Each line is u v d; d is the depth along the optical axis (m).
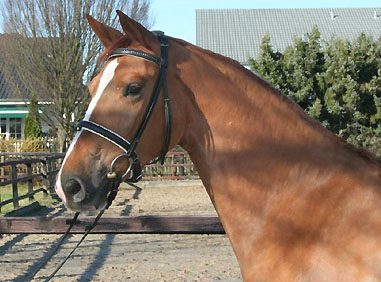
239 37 28.58
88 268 5.17
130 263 5.38
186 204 9.99
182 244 6.34
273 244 1.80
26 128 19.92
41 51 16.95
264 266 1.79
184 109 1.90
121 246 6.23
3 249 6.05
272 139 1.91
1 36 17.77
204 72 1.91
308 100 16.14
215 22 29.73
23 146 15.53
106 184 1.76
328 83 15.95
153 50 1.85
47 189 10.55
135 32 1.83
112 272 5.02
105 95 1.78
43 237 6.72
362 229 1.68
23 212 8.73
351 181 1.80
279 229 1.80
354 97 15.29
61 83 16.94
